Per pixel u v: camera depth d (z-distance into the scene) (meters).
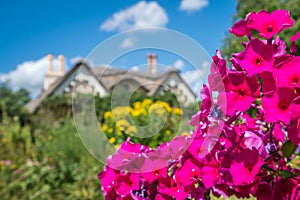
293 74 1.12
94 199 4.08
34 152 6.89
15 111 15.67
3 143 7.09
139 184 1.46
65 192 4.33
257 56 1.17
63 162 4.79
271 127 1.27
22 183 4.39
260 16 1.22
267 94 1.12
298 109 1.08
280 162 1.27
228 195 1.31
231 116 1.28
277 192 1.27
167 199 1.41
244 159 1.19
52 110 11.96
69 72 17.62
